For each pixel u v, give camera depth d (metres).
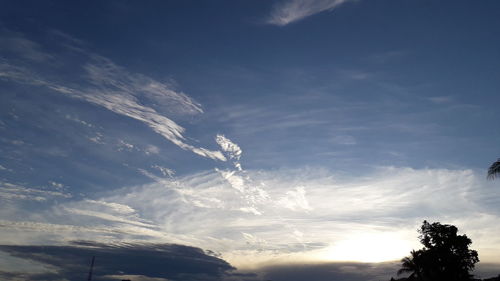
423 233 59.56
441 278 56.62
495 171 31.30
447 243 57.41
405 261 60.75
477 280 60.19
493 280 62.78
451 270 56.34
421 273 59.25
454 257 56.47
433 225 59.06
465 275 56.53
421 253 58.88
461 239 57.53
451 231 58.16
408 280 62.50
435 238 58.22
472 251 57.41
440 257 56.75
